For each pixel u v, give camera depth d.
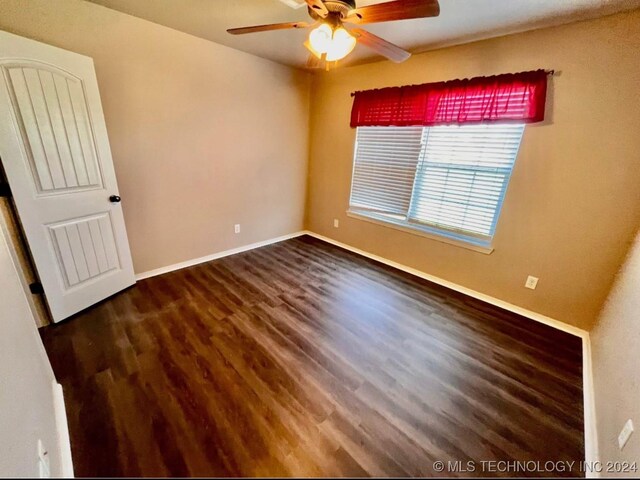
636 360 1.19
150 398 1.52
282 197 3.92
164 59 2.46
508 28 2.06
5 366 1.00
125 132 2.39
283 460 1.28
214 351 1.88
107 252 2.37
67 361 1.73
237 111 3.09
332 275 3.07
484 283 2.69
